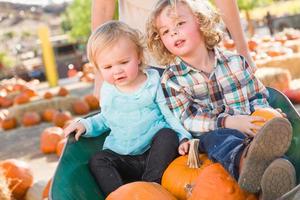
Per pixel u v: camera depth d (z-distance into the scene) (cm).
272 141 214
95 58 291
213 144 256
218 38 301
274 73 873
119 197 245
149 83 301
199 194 236
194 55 296
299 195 201
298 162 249
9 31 4084
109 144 302
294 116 272
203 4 294
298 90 834
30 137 962
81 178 278
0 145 920
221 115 280
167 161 283
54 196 239
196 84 297
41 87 2270
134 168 299
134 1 343
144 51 302
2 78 3180
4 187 452
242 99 297
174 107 297
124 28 289
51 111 1149
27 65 3453
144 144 297
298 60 1037
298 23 2423
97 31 288
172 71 301
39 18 4247
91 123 301
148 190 246
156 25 294
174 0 289
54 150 759
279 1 2931
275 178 213
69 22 3784
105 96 305
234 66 300
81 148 296
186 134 290
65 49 3581
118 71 286
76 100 1222
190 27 288
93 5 354
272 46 1220
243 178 221
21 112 1169
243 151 232
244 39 339
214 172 240
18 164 527
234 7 335
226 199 229
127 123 299
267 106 295
